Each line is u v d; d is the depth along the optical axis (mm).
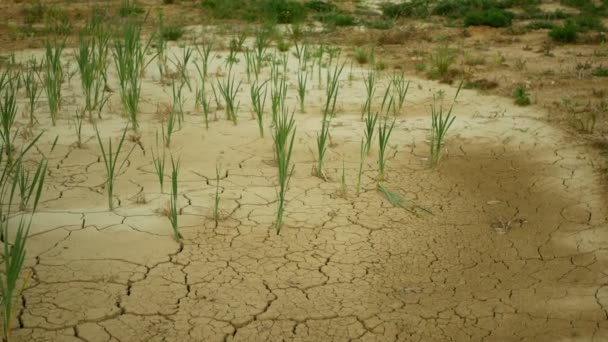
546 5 19562
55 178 6332
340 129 8062
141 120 8180
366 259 5121
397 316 4418
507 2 19078
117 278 4684
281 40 13047
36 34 13250
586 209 6074
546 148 7578
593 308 4562
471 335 4254
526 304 4602
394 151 7422
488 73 11133
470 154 7410
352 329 4270
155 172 6605
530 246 5418
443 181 6680
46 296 4418
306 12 17156
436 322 4375
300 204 6008
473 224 5777
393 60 12109
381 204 6094
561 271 5043
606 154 7336
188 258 5012
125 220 5555
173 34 13219
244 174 6641
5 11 16047
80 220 5508
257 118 8383
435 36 14719
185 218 5633
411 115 8773
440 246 5371
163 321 4250
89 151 7066
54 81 8195
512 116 8727
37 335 4031
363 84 10258
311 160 7066
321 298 4586
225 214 5730
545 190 6500
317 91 9742
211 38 13516
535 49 13469
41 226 5359
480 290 4762
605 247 5395
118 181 6352
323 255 5152
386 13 17562
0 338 3973
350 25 15945
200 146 7363
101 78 9836
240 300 4516
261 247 5223
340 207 5984
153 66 10875
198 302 4469
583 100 9445
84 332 4090
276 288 4680
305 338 4168
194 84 9898
